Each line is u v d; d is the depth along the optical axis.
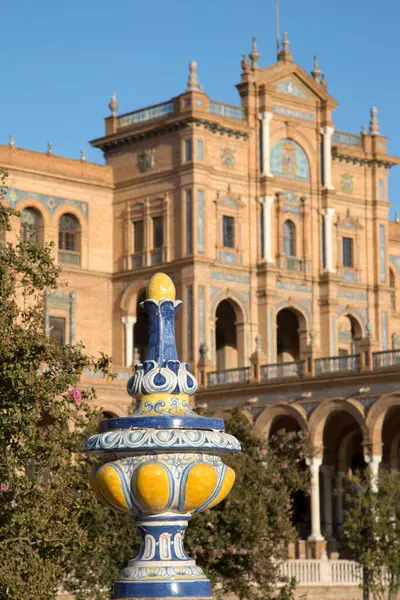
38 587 23.36
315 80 80.88
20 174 74.12
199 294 73.19
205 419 17.45
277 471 45.00
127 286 76.56
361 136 83.88
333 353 78.75
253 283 76.31
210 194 74.75
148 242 75.94
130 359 76.06
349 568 52.12
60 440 24.81
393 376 62.03
